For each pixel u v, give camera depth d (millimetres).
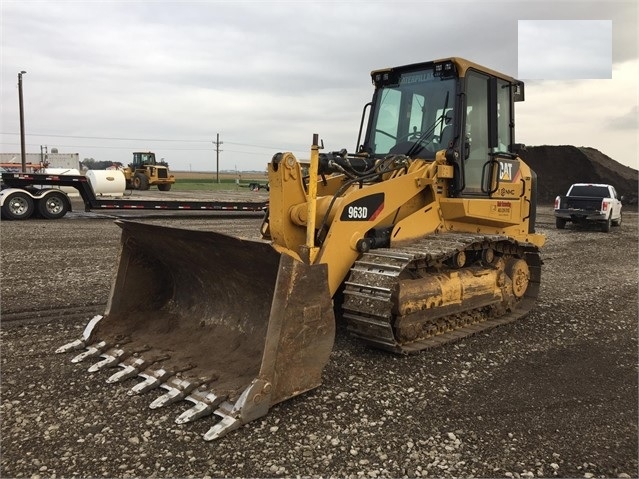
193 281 5160
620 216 20656
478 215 6172
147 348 4711
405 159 5832
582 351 5504
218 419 3721
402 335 5125
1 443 3381
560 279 9766
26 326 5773
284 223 5117
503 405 4109
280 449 3375
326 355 4156
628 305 7719
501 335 5984
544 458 3363
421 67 6340
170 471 3119
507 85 6945
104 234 13414
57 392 4109
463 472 3182
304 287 3912
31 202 16844
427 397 4215
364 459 3295
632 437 3658
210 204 18641
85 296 7137
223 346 4578
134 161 38094
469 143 6176
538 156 37312
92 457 3242
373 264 4957
